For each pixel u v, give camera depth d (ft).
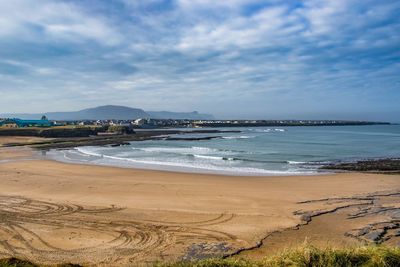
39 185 74.84
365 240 40.47
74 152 154.30
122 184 75.87
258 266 22.22
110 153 149.59
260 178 84.23
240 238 41.47
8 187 72.69
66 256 36.19
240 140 234.58
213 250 37.78
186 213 52.21
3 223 47.50
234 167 105.09
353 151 154.30
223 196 63.77
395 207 55.16
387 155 138.10
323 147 175.01
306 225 46.44
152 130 410.72
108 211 53.47
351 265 21.34
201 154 143.64
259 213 52.21
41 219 49.32
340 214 51.39
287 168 102.42
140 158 130.11
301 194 65.36
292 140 231.09
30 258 35.55
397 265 21.18
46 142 206.28
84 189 70.54
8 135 257.14
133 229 44.88
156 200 60.75
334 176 86.22
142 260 34.99
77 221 48.37
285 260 22.61
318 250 23.15
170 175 88.58
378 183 75.92
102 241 40.60
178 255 36.40
